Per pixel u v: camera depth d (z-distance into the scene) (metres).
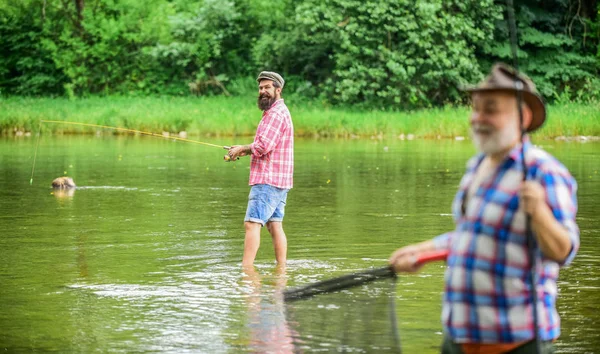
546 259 4.02
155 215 12.85
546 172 3.95
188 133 33.19
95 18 46.38
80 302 7.61
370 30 39.41
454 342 4.21
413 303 7.55
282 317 7.02
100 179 17.81
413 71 38.06
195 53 44.94
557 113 33.66
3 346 6.27
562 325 6.86
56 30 47.34
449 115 33.91
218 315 7.12
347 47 39.22
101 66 46.22
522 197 3.82
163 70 46.56
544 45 41.88
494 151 4.05
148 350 6.17
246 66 46.22
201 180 17.78
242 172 19.52
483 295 4.06
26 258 9.58
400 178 17.83
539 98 4.08
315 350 5.71
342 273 8.80
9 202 14.23
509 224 4.00
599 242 10.55
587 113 33.47
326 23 39.59
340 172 19.06
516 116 4.04
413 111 36.91
